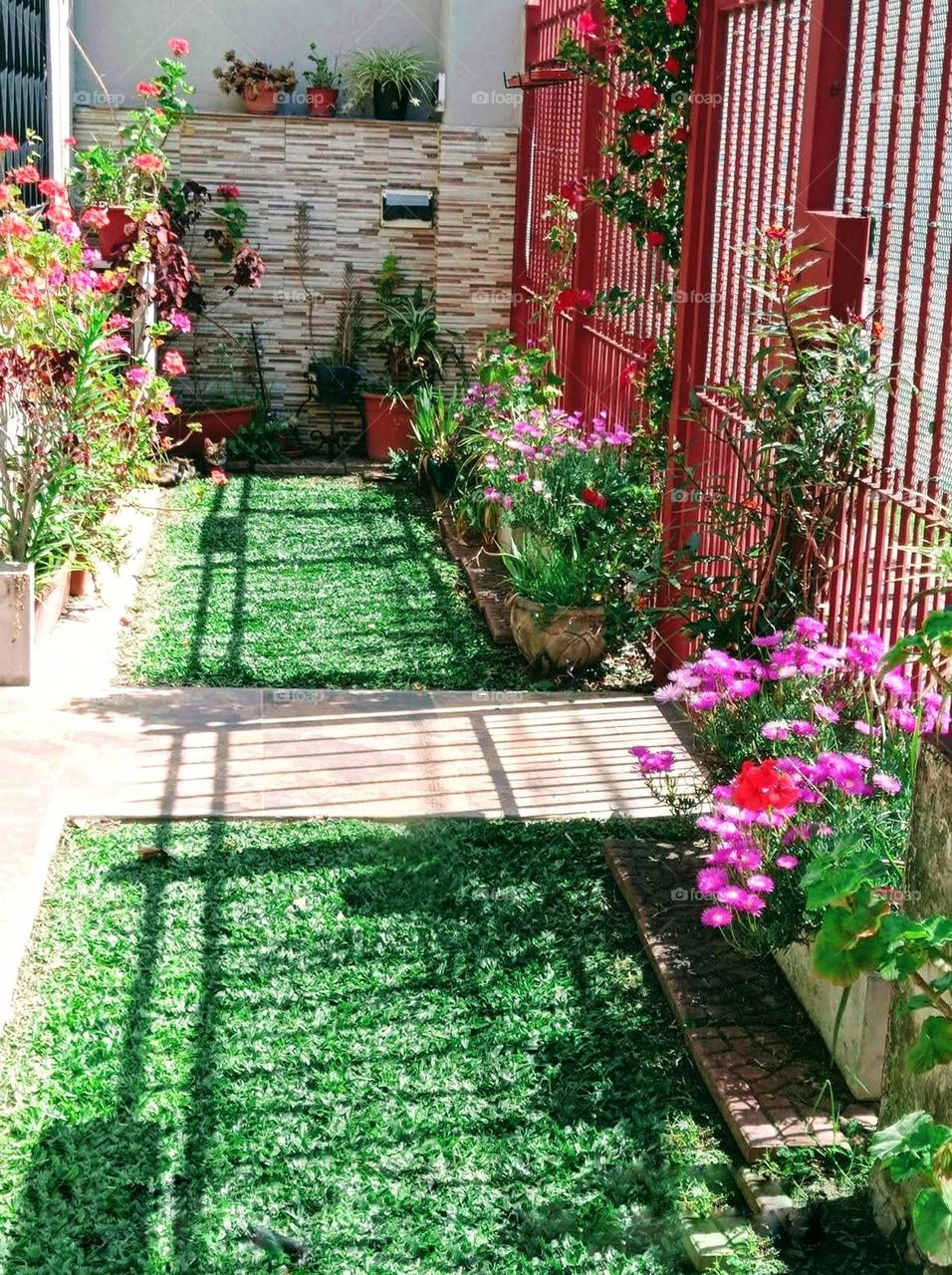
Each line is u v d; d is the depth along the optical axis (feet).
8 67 26.00
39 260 21.99
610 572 21.88
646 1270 9.78
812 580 16.63
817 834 12.44
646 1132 11.27
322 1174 10.64
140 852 15.43
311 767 17.99
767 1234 10.05
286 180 37.22
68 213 23.15
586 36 27.22
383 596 26.02
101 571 26.17
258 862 15.40
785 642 15.67
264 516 31.53
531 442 25.48
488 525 28.04
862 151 16.05
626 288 26.55
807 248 15.61
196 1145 10.92
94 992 12.80
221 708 19.98
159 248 30.17
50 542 22.16
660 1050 12.35
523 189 36.60
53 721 18.93
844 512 16.11
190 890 14.70
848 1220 10.18
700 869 15.12
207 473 36.09
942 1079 9.46
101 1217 10.10
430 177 37.45
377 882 15.06
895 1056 10.16
